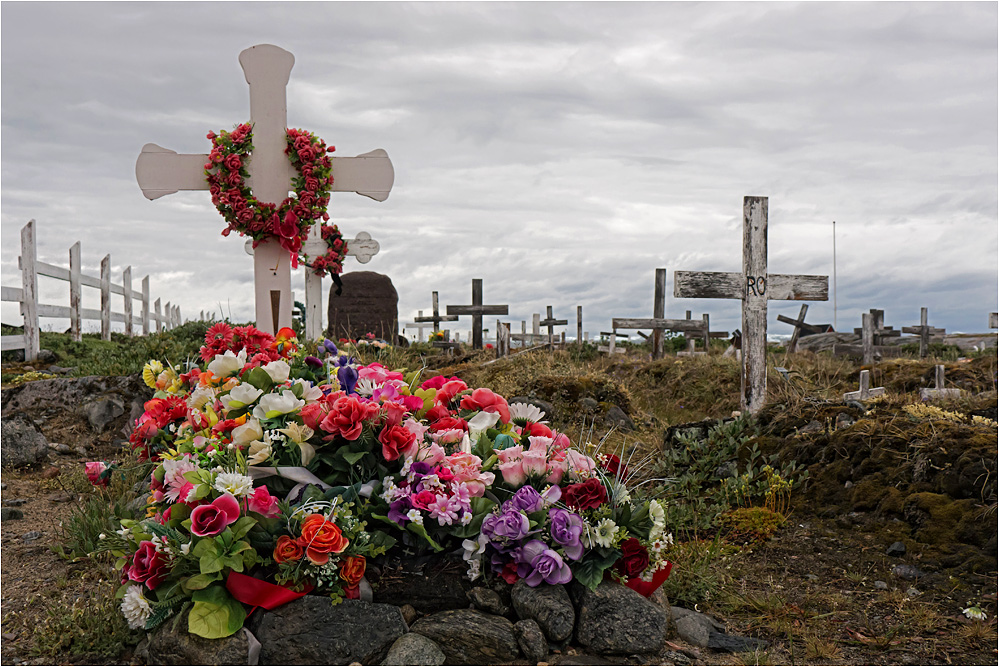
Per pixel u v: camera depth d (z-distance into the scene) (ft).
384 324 47.14
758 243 23.67
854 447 16.53
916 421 16.75
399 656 9.22
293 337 16.57
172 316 81.05
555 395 27.35
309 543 9.41
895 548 13.55
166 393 15.11
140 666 9.31
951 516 13.60
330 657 9.23
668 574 11.63
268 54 23.94
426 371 32.99
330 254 31.94
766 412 20.51
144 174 23.89
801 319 58.70
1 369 35.04
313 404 11.02
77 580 12.03
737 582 12.94
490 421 12.65
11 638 10.05
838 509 15.40
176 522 10.07
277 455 10.93
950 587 12.17
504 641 9.65
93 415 21.99
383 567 10.41
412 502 10.21
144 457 15.20
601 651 9.95
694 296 23.43
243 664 9.02
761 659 10.07
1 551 13.24
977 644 10.47
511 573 10.42
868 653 10.32
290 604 9.60
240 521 9.59
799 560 13.84
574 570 10.53
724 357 34.81
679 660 9.92
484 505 10.73
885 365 30.17
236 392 11.35
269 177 24.17
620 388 28.27
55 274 41.78
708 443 19.45
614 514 10.99
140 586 9.68
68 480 17.74
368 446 11.05
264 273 24.52
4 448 18.57
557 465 11.43
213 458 10.52
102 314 52.47
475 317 50.93
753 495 16.85
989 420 16.63
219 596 9.45
